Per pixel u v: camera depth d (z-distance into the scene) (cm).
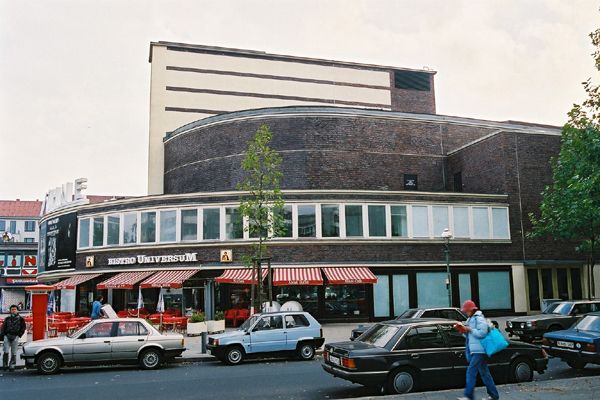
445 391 1097
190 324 2462
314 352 1836
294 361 1800
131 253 3256
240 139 3656
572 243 3419
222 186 3669
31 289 2064
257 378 1452
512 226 3309
